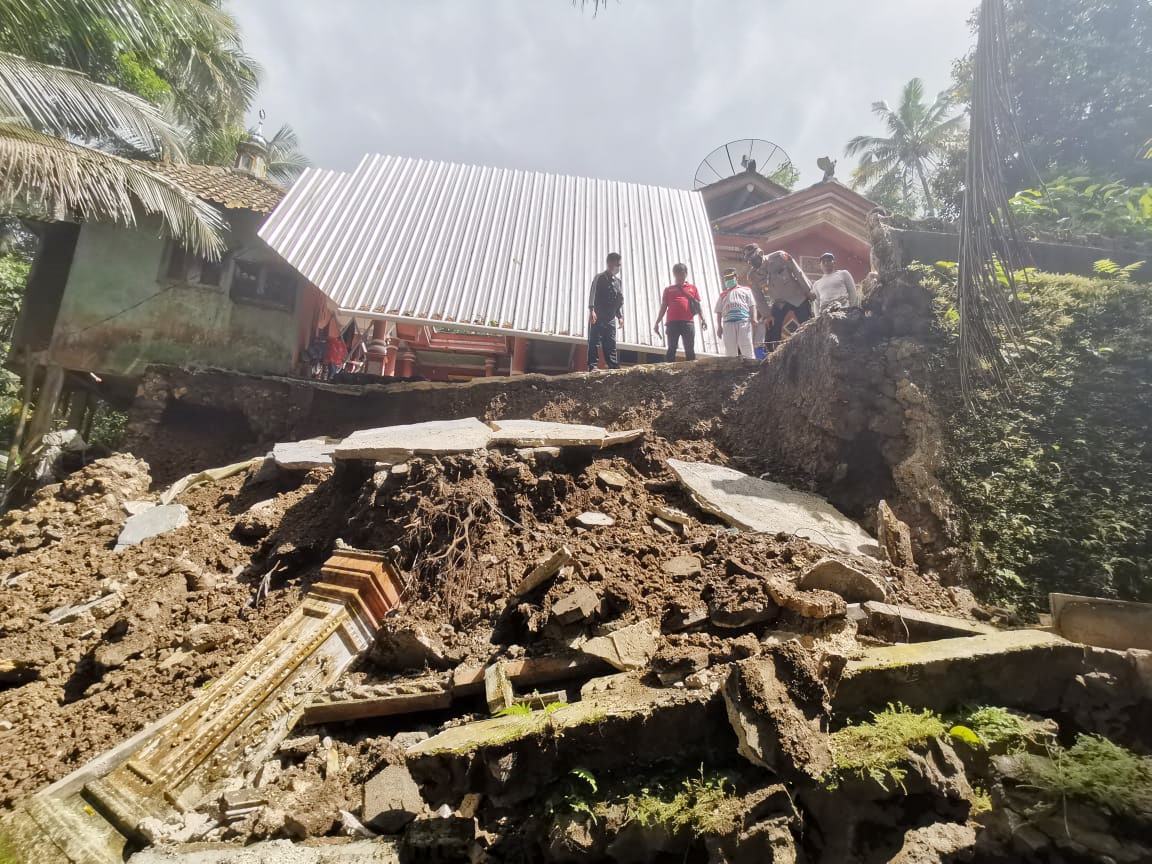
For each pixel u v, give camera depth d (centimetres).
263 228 888
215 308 923
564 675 293
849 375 478
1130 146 901
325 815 238
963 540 398
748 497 450
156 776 253
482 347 1143
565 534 423
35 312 929
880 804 200
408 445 480
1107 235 618
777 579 312
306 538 464
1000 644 258
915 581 361
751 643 261
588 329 832
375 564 366
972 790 210
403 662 332
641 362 973
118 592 435
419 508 410
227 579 445
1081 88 924
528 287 925
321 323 1060
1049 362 457
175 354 900
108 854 223
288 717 292
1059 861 180
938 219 561
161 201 725
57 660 371
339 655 330
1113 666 248
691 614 310
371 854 214
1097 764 198
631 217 1109
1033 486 411
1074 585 374
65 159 643
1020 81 966
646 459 532
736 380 645
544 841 211
